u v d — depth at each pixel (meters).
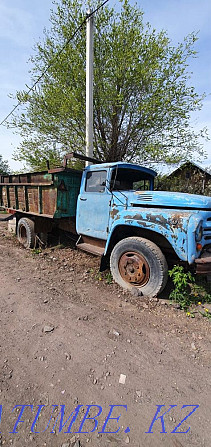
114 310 2.75
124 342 2.16
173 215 2.80
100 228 3.87
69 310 2.71
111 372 1.78
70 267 4.20
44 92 6.85
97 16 6.50
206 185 10.99
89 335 2.24
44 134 7.26
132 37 6.19
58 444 1.25
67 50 6.33
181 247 2.71
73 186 4.74
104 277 3.72
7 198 6.51
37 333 2.25
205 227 2.75
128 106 6.88
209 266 2.63
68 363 1.86
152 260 2.97
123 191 3.61
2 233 7.07
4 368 1.79
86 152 6.17
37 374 1.74
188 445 1.26
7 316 2.54
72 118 6.57
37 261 4.52
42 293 3.13
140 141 7.39
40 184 4.79
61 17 6.62
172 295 2.95
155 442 1.27
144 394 1.59
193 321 2.54
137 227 3.35
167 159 6.88
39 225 5.31
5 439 1.27
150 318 2.59
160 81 6.26
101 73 6.74
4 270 3.98
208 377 1.76
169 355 2.00
